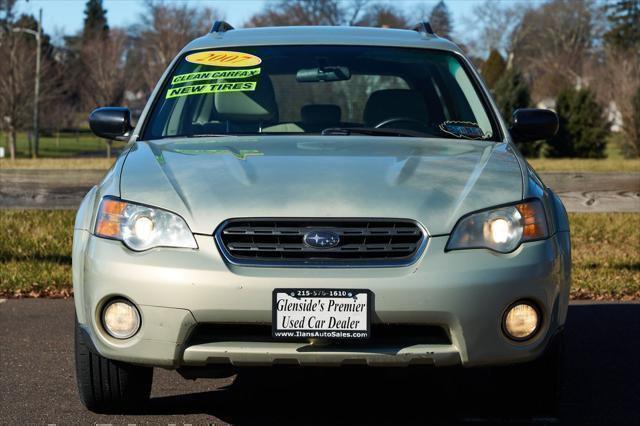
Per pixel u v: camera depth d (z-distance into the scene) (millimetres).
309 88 4926
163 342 3529
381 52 5199
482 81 5102
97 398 4035
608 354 5473
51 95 49594
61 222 10227
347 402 4438
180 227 3582
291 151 4164
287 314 3453
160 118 4805
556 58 75375
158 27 60438
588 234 10492
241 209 3576
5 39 46406
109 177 4051
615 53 42188
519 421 4102
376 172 3840
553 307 3639
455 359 3514
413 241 3551
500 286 3502
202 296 3465
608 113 39344
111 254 3615
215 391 4621
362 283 3441
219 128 4758
